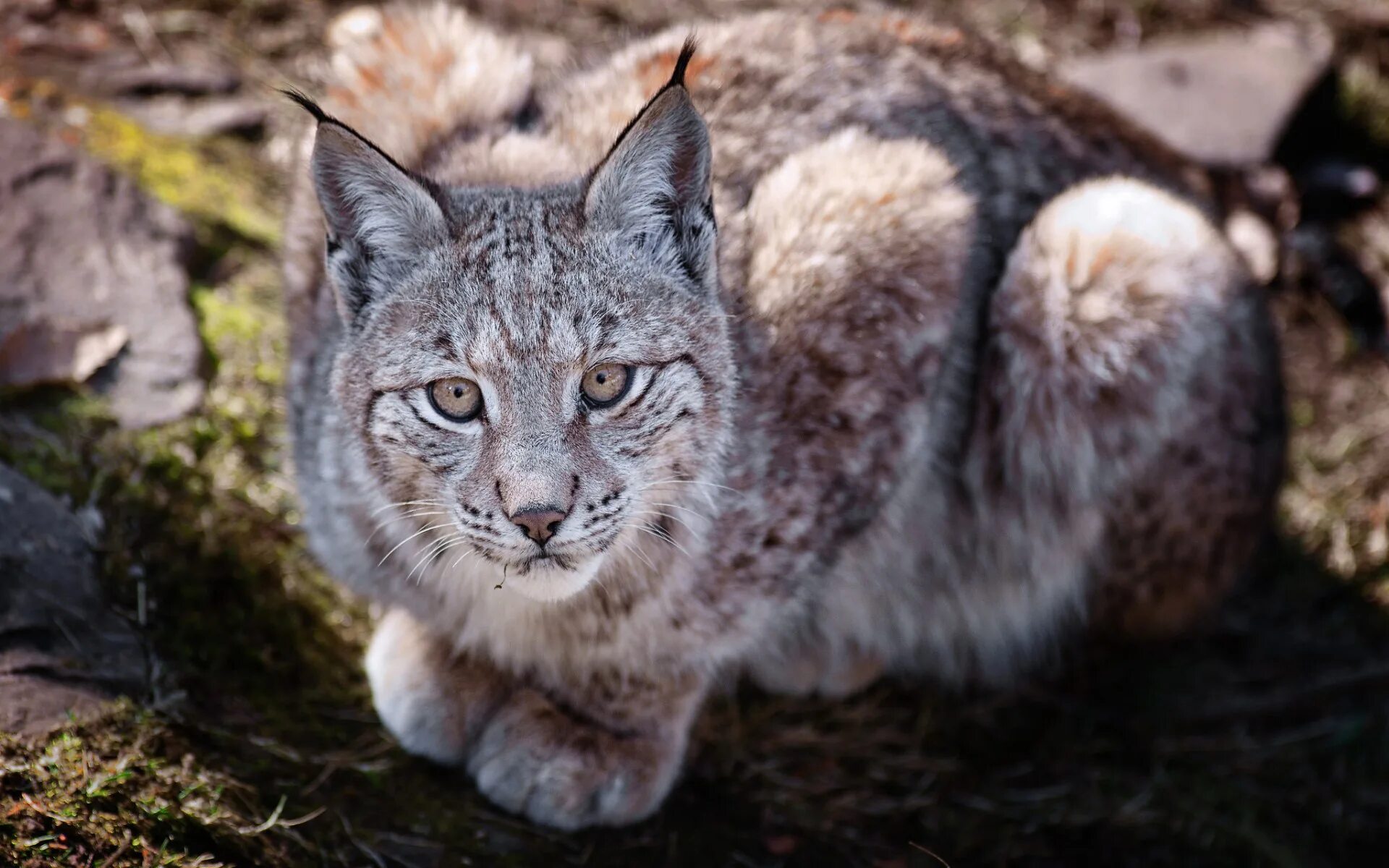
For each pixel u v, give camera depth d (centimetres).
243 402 792
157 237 836
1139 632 856
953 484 779
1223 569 845
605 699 659
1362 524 988
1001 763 791
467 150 675
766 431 639
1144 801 777
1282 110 1179
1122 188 767
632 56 762
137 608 647
